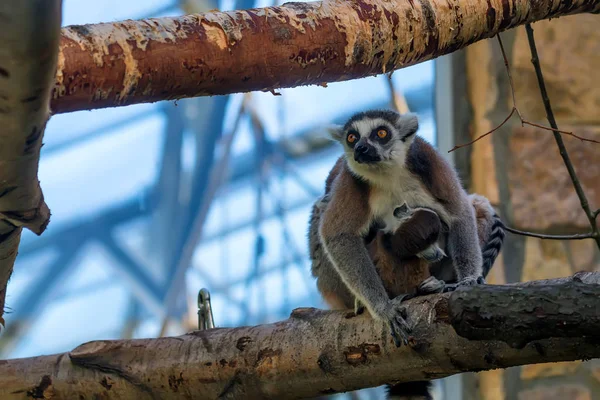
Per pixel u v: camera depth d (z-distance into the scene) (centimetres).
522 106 1368
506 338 680
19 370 872
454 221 1116
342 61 826
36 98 574
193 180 2373
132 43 726
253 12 789
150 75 736
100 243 2589
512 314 671
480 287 698
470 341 743
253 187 2111
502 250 1309
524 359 723
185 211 2384
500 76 1377
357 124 1220
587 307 651
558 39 1388
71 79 704
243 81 786
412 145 1170
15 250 750
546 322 660
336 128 1292
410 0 864
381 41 841
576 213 1320
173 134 2470
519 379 1249
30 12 514
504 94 1373
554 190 1329
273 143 2133
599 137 1345
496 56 1384
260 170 2098
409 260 1029
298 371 828
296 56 798
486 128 1358
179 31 748
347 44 821
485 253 1185
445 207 1123
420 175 1141
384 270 1054
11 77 550
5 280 795
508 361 732
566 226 1318
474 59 1391
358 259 1073
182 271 1836
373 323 809
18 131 593
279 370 834
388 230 1084
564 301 658
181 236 2364
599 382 1239
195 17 763
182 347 870
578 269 1303
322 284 1227
